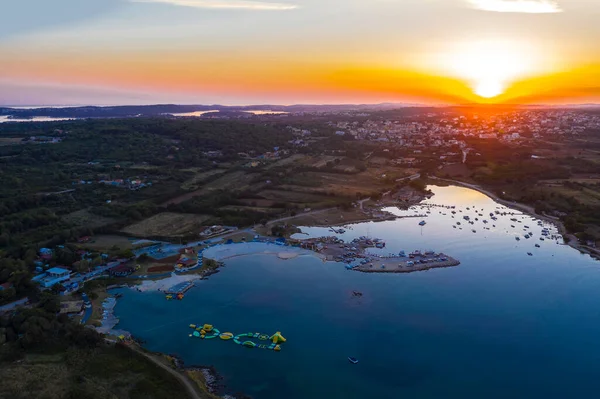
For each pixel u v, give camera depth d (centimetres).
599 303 18450
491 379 13838
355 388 13350
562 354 15112
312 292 19325
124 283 19888
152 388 12612
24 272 18425
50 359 13662
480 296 19000
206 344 15425
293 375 13888
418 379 13812
